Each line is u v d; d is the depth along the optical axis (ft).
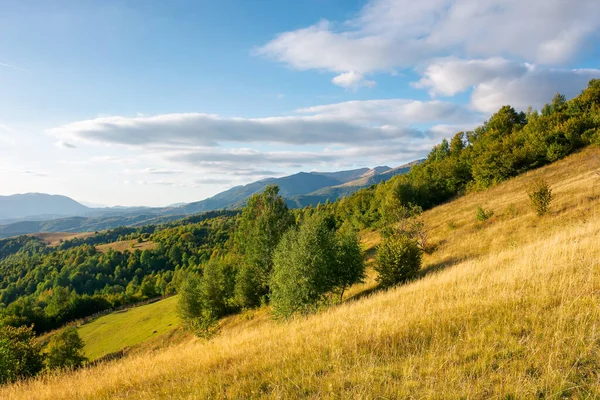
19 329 72.08
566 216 82.74
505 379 14.82
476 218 116.78
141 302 295.07
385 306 35.24
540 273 32.01
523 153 162.71
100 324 212.64
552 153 152.56
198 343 41.37
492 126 247.70
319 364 19.97
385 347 20.90
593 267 29.73
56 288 282.36
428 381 15.57
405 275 78.33
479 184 177.06
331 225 246.68
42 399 26.18
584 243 39.17
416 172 266.16
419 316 25.71
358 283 92.02
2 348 54.19
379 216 199.52
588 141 149.79
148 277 403.13
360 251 91.15
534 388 13.76
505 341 18.51
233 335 41.93
